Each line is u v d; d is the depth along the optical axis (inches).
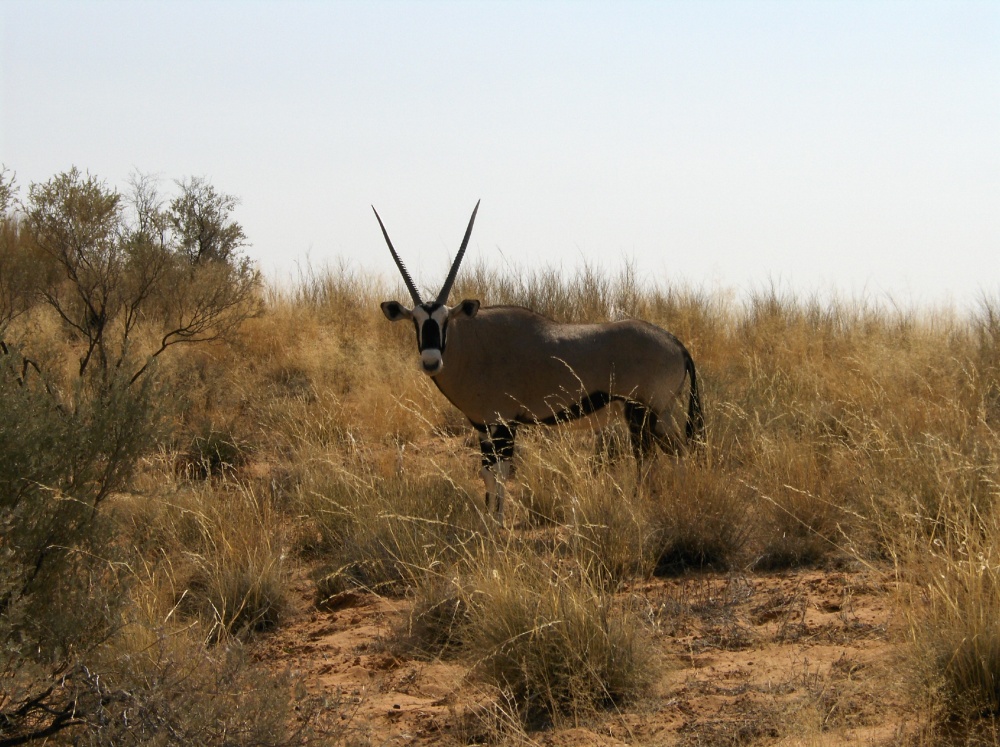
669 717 276.8
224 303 761.0
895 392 569.9
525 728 283.3
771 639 329.1
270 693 243.3
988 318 775.7
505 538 424.5
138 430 315.3
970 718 253.9
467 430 664.4
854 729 256.1
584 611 307.3
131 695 229.5
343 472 486.6
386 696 311.7
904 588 334.6
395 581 413.4
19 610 245.6
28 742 234.4
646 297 928.9
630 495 442.3
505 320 503.2
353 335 866.8
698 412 519.8
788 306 915.4
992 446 422.9
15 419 281.3
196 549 427.5
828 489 439.5
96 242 688.4
